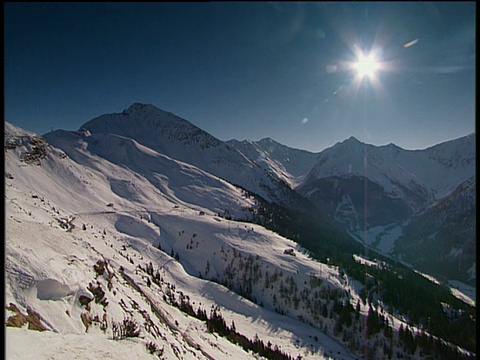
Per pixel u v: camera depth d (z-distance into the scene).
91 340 13.05
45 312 14.54
